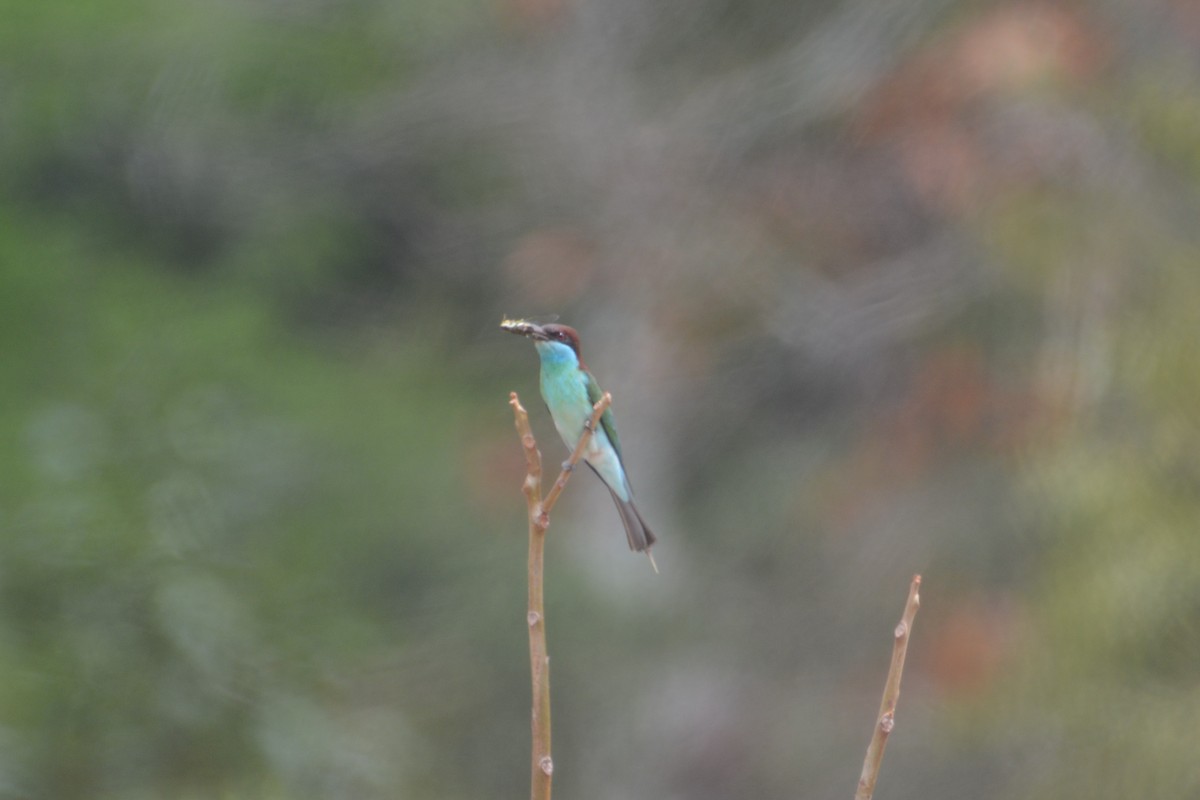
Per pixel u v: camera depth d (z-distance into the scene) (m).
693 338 17.94
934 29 16.39
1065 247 15.20
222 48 18.30
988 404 16.95
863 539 17.73
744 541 18.28
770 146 17.33
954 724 15.51
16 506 10.88
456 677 15.78
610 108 17.62
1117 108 15.74
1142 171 15.54
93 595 10.58
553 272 17.75
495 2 18.31
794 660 17.41
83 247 17.09
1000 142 15.82
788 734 17.02
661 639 17.02
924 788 15.63
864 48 16.48
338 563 15.23
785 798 16.72
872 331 16.77
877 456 17.92
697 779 16.86
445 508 16.73
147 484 11.73
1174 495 13.28
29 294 14.88
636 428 18.19
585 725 16.20
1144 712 12.92
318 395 16.77
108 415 12.32
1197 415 13.42
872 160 17.09
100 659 10.33
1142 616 12.98
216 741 10.52
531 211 18.22
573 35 18.05
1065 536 13.80
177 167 18.38
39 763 9.91
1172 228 15.28
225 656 10.80
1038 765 13.62
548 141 17.70
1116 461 13.43
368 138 18.25
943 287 16.52
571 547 17.50
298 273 18.62
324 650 12.02
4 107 17.50
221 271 18.75
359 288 19.59
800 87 16.64
